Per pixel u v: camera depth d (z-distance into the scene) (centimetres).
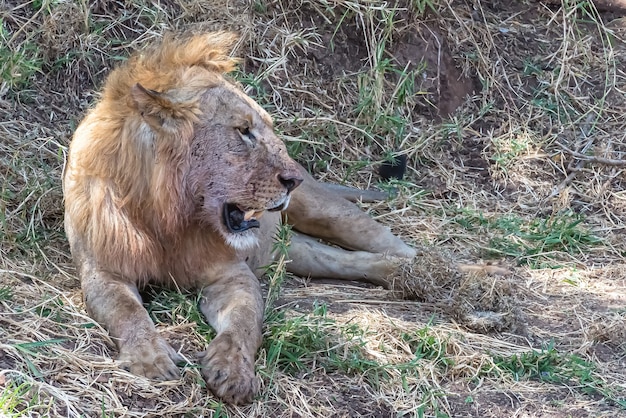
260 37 1235
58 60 1112
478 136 1283
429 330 834
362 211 1015
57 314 741
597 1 1488
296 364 748
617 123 1324
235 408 684
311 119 1189
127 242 765
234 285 797
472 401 754
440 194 1196
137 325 716
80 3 1142
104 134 768
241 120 758
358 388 743
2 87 1058
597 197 1216
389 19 1277
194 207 770
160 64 783
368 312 862
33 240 871
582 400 769
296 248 970
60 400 633
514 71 1366
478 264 994
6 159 981
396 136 1238
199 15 1220
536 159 1263
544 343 851
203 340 753
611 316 908
